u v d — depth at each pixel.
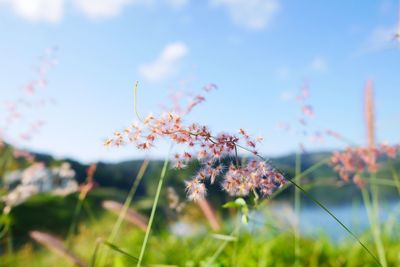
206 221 0.92
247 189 0.33
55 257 0.76
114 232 0.64
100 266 0.64
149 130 0.33
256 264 0.75
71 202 1.74
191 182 0.33
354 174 0.71
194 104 0.43
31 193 0.85
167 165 0.41
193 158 0.33
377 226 0.68
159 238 0.92
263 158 0.34
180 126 0.33
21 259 0.84
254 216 0.53
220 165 0.33
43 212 1.76
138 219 0.64
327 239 0.91
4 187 0.90
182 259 0.80
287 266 0.82
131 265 0.79
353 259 0.82
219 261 0.63
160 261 0.81
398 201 0.71
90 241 0.88
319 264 0.85
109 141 0.33
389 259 0.77
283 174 0.34
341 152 0.71
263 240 0.84
